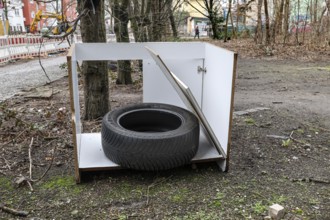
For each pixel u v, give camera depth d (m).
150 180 2.87
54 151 3.49
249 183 2.81
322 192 2.67
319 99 6.18
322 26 16.17
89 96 4.49
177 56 3.70
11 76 10.25
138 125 3.52
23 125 4.16
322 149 3.63
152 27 7.43
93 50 3.43
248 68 10.70
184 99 2.89
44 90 7.24
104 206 2.46
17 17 30.36
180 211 2.39
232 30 23.64
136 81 8.20
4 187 2.76
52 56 17.66
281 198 2.56
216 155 3.06
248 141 3.82
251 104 5.74
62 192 2.67
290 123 4.56
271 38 16.80
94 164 2.89
